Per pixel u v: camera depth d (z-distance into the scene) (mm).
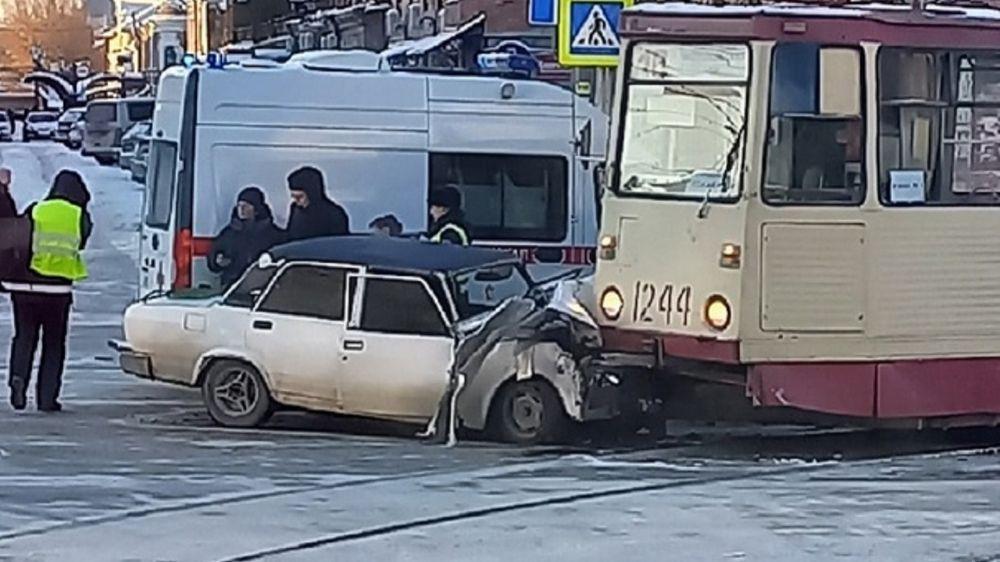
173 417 15383
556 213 17562
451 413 13945
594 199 17641
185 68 16938
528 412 13812
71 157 70562
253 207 16422
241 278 14938
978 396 13414
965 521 10336
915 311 13164
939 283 13242
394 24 45969
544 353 13703
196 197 16625
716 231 12852
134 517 10445
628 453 13508
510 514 10578
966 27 13312
